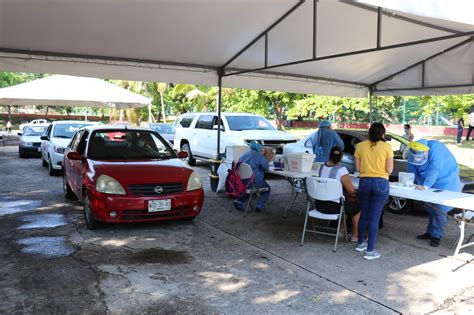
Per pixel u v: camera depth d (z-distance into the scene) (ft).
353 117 107.65
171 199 19.03
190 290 13.35
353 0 13.62
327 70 30.45
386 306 12.36
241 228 20.70
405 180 17.94
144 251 17.01
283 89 31.48
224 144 38.60
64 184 27.12
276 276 14.58
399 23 21.38
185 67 28.12
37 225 20.66
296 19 21.20
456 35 15.92
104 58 25.43
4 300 12.45
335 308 12.21
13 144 77.41
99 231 19.65
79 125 40.83
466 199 15.48
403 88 31.78
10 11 18.31
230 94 93.81
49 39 21.99
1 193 28.76
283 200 27.71
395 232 20.21
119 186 18.49
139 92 109.70
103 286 13.53
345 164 27.99
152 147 22.94
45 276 14.28
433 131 87.15
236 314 11.81
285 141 38.14
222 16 20.52
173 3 18.62
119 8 18.74
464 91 28.07
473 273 14.96
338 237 18.31
